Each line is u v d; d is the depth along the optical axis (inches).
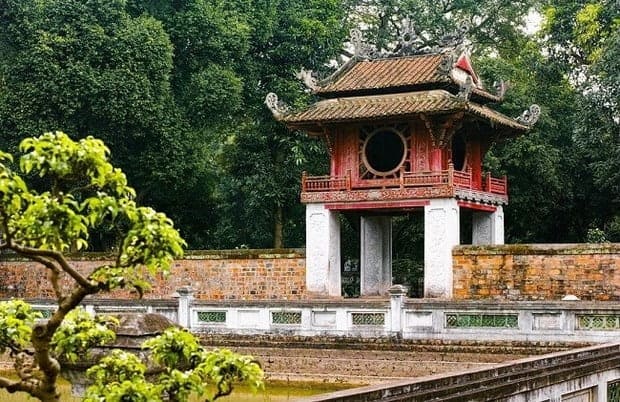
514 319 989.8
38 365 337.4
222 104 1697.8
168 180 1643.7
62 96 1529.3
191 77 1721.2
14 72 1549.0
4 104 1544.0
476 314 1008.2
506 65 1974.7
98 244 1768.0
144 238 323.3
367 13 2314.2
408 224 1907.0
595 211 1889.8
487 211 1461.6
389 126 1365.7
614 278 1158.3
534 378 559.8
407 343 1032.8
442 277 1285.7
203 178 1797.5
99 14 1599.4
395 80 1354.6
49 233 312.5
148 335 725.9
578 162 1849.2
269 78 1887.3
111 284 328.5
